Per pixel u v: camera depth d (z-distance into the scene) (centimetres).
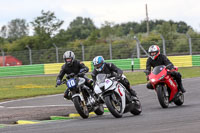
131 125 2394
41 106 4472
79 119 3122
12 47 17662
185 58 10631
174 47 10975
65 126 2567
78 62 3359
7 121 3284
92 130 2270
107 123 2602
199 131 1967
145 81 7444
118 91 2970
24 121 3198
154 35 15125
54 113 3716
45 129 2452
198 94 4941
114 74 3144
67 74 3403
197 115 2695
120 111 2986
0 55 12238
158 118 2703
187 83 6469
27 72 11838
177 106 3744
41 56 11750
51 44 17638
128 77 8569
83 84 3219
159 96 3478
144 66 10706
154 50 3588
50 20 18050
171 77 3606
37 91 6631
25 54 11994
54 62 11606
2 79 10675
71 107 4184
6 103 5088
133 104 3141
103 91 2956
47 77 10200
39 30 17900
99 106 3284
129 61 10900
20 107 4491
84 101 3178
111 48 11181
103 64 3119
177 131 2020
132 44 12519
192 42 10956
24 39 17812
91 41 17088
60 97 5481
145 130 2130
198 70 9506
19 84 8456
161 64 3634
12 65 12094
